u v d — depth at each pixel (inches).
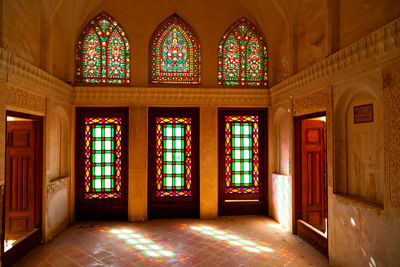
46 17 185.5
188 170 249.3
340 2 152.1
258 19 250.7
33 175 181.5
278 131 243.3
